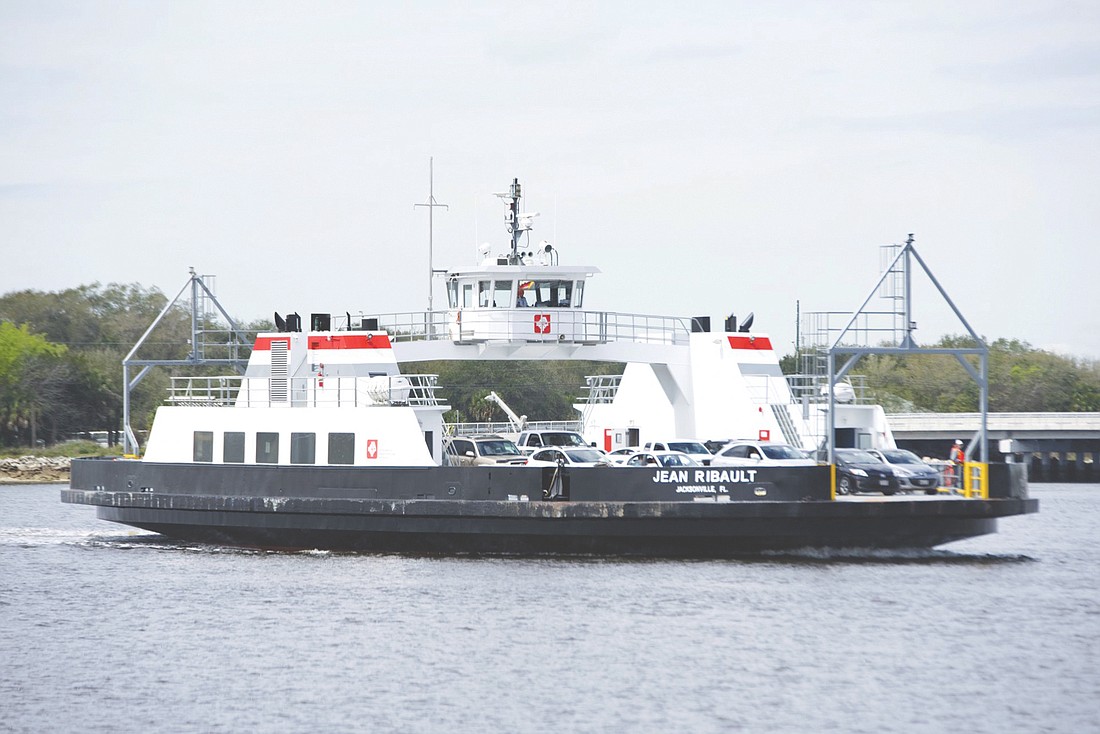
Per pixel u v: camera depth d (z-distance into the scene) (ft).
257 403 599.98
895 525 527.81
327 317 615.57
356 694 372.58
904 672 391.24
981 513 529.86
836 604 469.16
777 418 629.10
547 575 513.86
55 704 367.45
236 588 504.84
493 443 637.30
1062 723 350.02
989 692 373.81
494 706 362.12
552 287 631.15
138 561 574.56
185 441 593.01
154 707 364.58
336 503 549.54
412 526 543.80
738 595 480.23
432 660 402.93
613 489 526.57
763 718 353.31
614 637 424.87
